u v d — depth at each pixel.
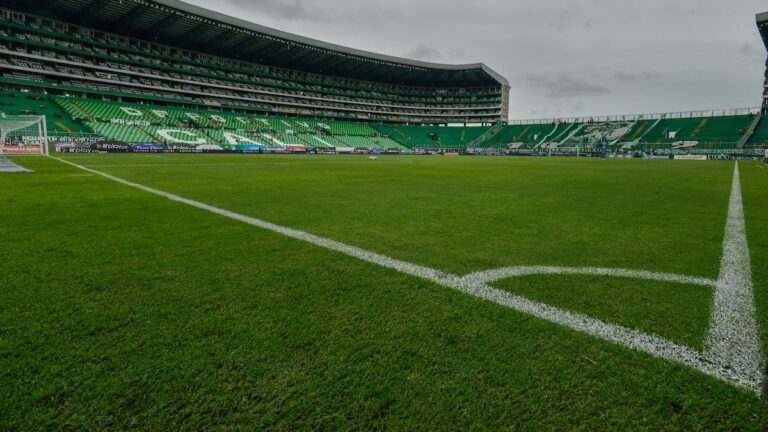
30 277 2.76
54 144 34.25
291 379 1.62
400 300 2.42
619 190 9.34
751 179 13.80
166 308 2.26
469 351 1.83
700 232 4.62
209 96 61.28
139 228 4.45
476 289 2.63
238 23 50.59
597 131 62.34
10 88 43.06
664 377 1.64
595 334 2.00
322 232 4.35
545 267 3.14
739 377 1.66
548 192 8.74
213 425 1.37
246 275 2.86
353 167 19.02
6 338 1.90
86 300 2.37
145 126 46.44
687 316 2.24
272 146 53.09
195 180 10.61
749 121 51.03
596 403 1.49
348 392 1.54
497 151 63.09
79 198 6.86
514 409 1.45
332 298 2.44
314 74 74.62
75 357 1.75
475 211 5.94
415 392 1.54
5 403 1.46
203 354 1.79
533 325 2.10
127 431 1.34
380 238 4.09
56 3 42.91
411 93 84.38
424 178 12.48
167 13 45.62
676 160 41.56
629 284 2.77
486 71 75.00
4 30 43.34
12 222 4.73
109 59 50.62
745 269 3.16
